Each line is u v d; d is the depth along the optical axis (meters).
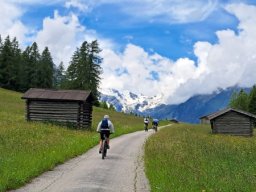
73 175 14.93
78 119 45.47
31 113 46.50
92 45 99.94
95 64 99.75
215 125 58.81
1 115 49.12
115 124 65.44
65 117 45.72
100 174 15.45
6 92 93.31
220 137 45.62
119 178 14.83
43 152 19.36
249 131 58.47
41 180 13.67
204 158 20.50
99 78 100.06
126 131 50.59
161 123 118.94
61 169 16.33
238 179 13.86
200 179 13.85
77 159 19.80
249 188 12.51
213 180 13.67
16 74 111.56
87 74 99.06
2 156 17.36
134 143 31.72
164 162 18.45
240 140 40.38
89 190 12.24
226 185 12.89
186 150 24.66
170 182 13.42
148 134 47.72
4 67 109.12
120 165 18.31
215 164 18.08
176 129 68.69
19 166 14.81
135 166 18.22
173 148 25.72
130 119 96.69
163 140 34.09
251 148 28.16
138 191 12.62
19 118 47.44
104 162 19.08
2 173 13.27
